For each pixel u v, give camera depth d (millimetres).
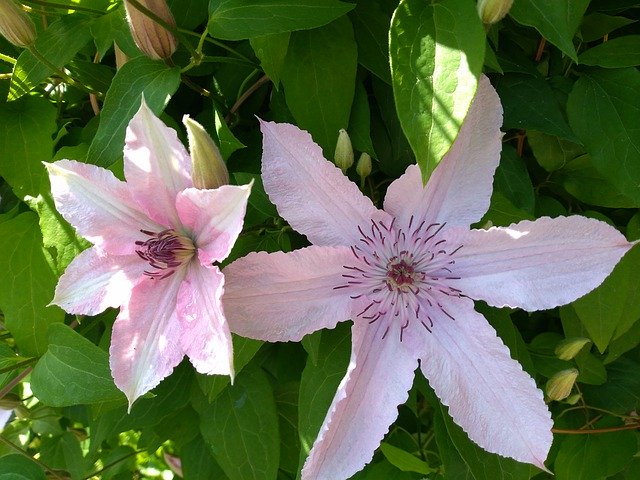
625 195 208
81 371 207
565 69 228
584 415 270
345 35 200
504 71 214
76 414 350
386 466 257
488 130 181
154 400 264
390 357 191
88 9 213
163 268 183
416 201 188
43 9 226
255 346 201
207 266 172
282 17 184
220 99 233
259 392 256
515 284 183
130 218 186
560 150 232
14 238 224
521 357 212
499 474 199
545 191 251
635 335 248
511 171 217
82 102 253
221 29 188
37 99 231
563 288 178
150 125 168
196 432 304
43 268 221
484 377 184
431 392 216
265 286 179
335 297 190
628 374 266
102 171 180
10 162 224
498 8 168
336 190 183
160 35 191
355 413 186
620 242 172
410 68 152
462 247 188
